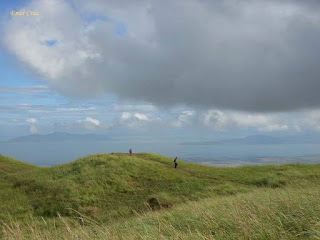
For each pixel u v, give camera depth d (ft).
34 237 28.73
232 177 89.25
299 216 23.67
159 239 22.36
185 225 29.86
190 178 87.66
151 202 68.64
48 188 80.12
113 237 24.64
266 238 20.21
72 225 55.88
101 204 71.56
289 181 72.69
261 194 42.11
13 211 68.74
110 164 95.91
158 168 96.94
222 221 25.55
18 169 118.42
